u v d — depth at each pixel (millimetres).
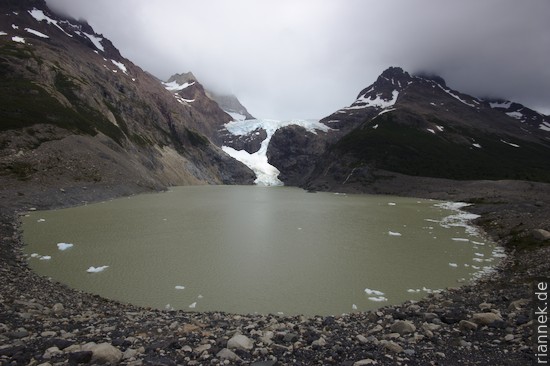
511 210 58219
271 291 22844
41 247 32812
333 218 56344
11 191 57562
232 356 9336
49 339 10055
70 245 33375
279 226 47438
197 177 181750
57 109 96812
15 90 97688
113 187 80688
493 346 10438
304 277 25812
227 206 71938
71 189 67875
